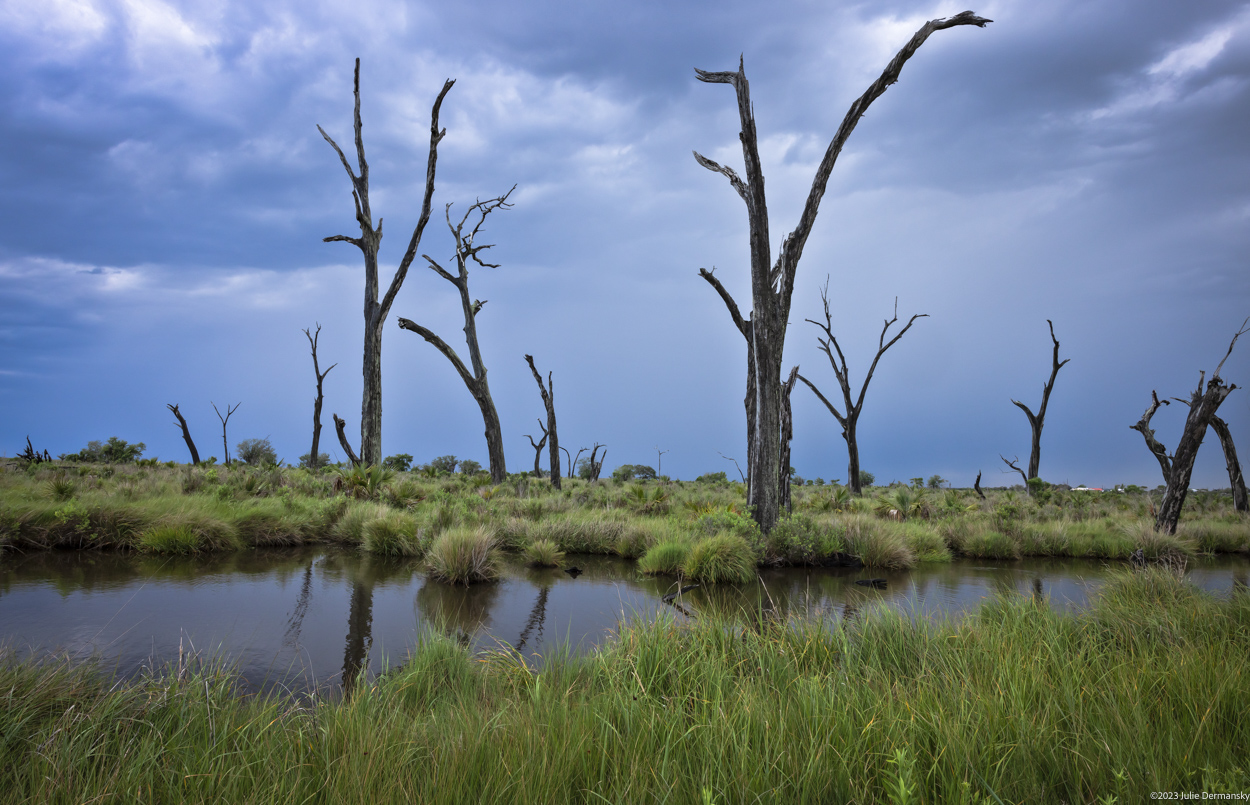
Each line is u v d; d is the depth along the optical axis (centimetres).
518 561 1212
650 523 1470
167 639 593
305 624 677
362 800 245
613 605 816
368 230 2755
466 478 3353
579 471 5144
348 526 1394
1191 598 617
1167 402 2145
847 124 1441
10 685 361
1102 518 2030
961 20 1345
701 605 827
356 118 2744
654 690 414
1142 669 379
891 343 3256
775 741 294
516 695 402
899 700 344
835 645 498
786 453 1688
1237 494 2430
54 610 676
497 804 247
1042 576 1143
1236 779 247
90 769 283
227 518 1264
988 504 2408
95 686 407
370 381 2691
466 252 3159
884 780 245
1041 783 264
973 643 481
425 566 1079
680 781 256
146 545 1095
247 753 304
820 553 1255
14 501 1162
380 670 533
